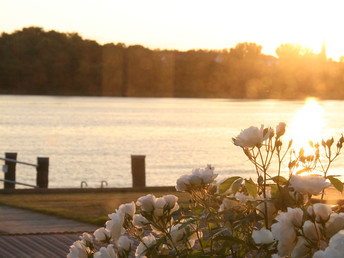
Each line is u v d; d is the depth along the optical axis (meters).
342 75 138.75
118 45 126.12
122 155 33.06
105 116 70.06
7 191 10.73
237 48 135.75
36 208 8.56
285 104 120.06
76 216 7.82
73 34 120.81
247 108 96.94
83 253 1.72
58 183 23.97
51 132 47.88
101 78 123.38
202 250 1.72
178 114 76.56
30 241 5.55
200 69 134.00
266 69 137.62
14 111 75.38
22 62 117.00
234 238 1.62
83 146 37.91
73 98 120.69
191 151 34.50
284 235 1.45
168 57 131.62
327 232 1.44
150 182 23.16
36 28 118.19
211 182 1.71
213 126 56.09
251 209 1.71
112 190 10.94
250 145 1.62
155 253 1.75
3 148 36.00
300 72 137.88
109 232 1.73
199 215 1.78
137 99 133.62
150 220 1.72
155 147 37.09
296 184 1.54
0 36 116.38
